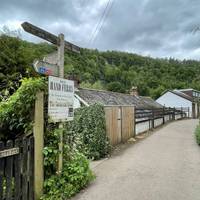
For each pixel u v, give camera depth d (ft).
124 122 40.47
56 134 15.81
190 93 171.53
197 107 158.81
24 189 13.51
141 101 91.20
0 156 11.82
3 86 24.20
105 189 17.29
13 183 13.03
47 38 16.14
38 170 14.64
